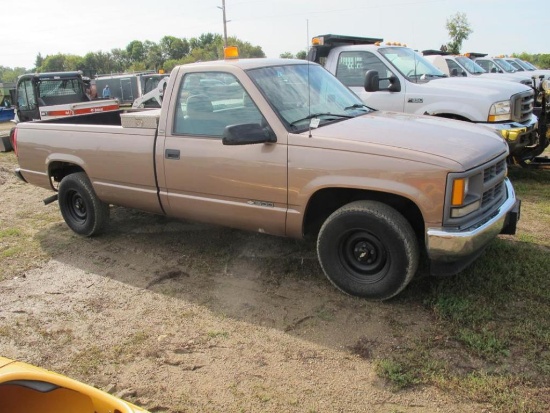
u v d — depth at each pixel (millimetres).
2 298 4531
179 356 3553
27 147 6090
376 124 4301
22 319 4145
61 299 4477
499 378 3084
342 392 3088
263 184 4215
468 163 3598
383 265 3945
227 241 5516
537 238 5152
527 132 7211
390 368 3209
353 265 4090
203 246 5438
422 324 3703
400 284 3848
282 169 4090
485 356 3287
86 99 18016
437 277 4289
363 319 3832
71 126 5605
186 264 5031
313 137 3994
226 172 4391
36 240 5996
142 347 3684
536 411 2814
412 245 3754
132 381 3314
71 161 5625
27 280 4898
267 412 2961
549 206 6309
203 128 4566
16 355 3648
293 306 4105
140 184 5070
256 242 5414
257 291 4395
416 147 3703
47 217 6930
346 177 3824
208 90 4539
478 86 7547
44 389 2344
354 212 3889
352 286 4066
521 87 7684
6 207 7574
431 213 3584
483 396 2957
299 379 3232
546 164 8008
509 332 3506
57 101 17234
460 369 3195
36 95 16719
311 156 3961
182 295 4422
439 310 3797
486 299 3928
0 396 2465
